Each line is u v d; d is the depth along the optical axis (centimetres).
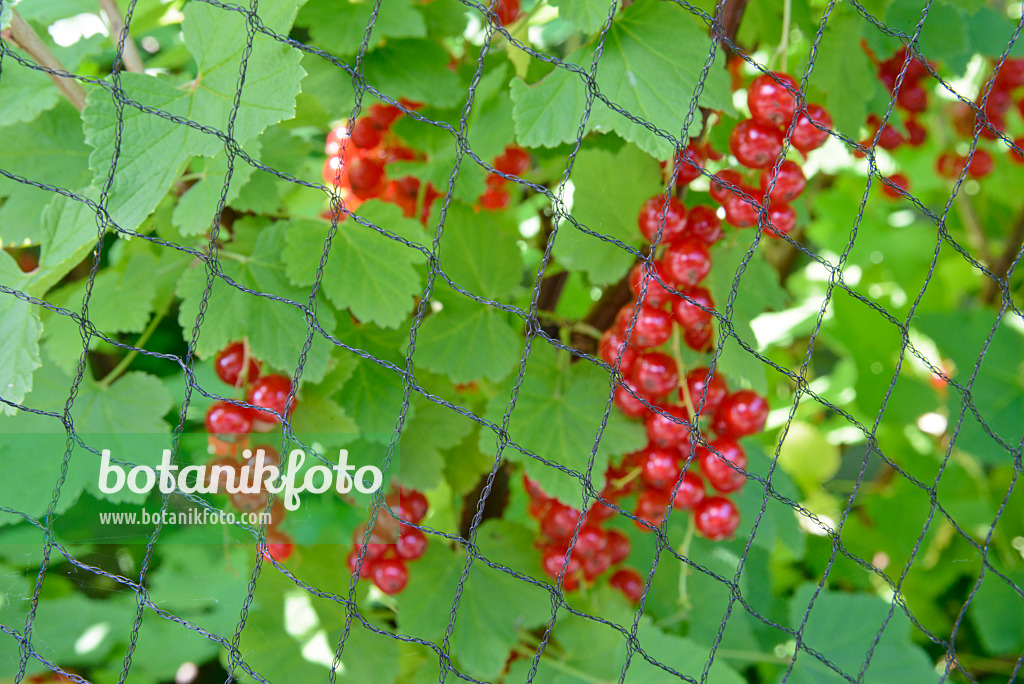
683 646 49
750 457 55
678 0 41
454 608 43
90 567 42
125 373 48
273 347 46
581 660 49
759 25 52
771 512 55
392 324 46
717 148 50
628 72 45
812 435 66
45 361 47
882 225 68
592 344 50
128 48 49
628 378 47
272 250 47
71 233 43
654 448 47
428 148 49
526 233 60
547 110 45
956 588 64
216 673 56
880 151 59
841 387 72
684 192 48
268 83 42
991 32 52
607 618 49
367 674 49
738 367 47
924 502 62
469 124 48
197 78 43
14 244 48
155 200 42
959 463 63
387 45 48
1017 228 63
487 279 48
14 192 48
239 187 45
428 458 48
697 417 43
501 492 52
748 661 55
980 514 62
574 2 44
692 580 55
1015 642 60
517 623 49
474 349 48
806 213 51
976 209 67
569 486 47
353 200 50
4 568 49
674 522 56
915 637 62
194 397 49
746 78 53
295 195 55
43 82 48
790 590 63
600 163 47
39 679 50
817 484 66
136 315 48
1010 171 63
